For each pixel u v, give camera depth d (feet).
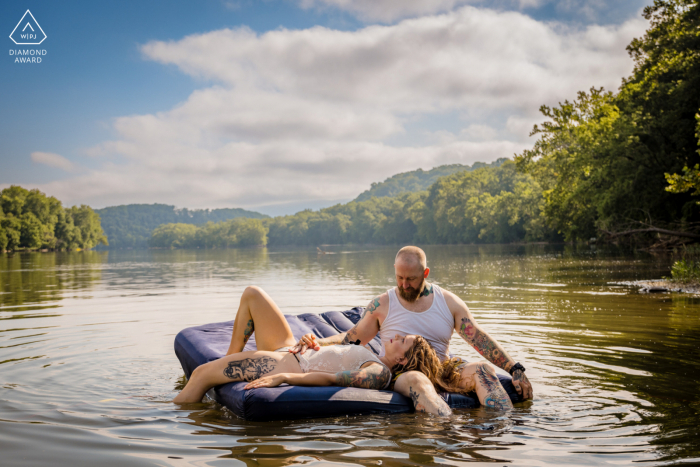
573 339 18.10
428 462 7.52
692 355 15.20
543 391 11.78
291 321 16.07
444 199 316.81
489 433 8.94
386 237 428.15
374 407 10.36
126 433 9.09
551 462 7.47
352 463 7.48
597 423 9.43
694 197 79.77
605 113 90.68
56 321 24.43
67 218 343.46
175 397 11.34
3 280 59.00
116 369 14.48
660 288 32.96
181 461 7.66
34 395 11.73
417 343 11.57
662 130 82.69
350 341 12.77
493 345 11.86
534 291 34.94
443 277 50.70
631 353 15.69
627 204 90.74
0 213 286.25
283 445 8.38
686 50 80.74
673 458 7.52
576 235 127.44
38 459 7.77
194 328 15.01
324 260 120.47
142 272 78.13
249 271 76.79
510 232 230.89
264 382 10.52
